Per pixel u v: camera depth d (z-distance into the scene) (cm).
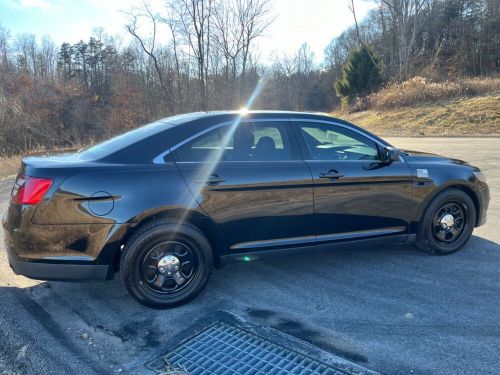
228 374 264
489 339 295
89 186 317
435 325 314
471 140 1700
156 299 341
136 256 329
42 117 2994
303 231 384
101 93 3856
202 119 365
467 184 447
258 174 360
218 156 358
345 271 416
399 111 2658
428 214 436
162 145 345
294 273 413
